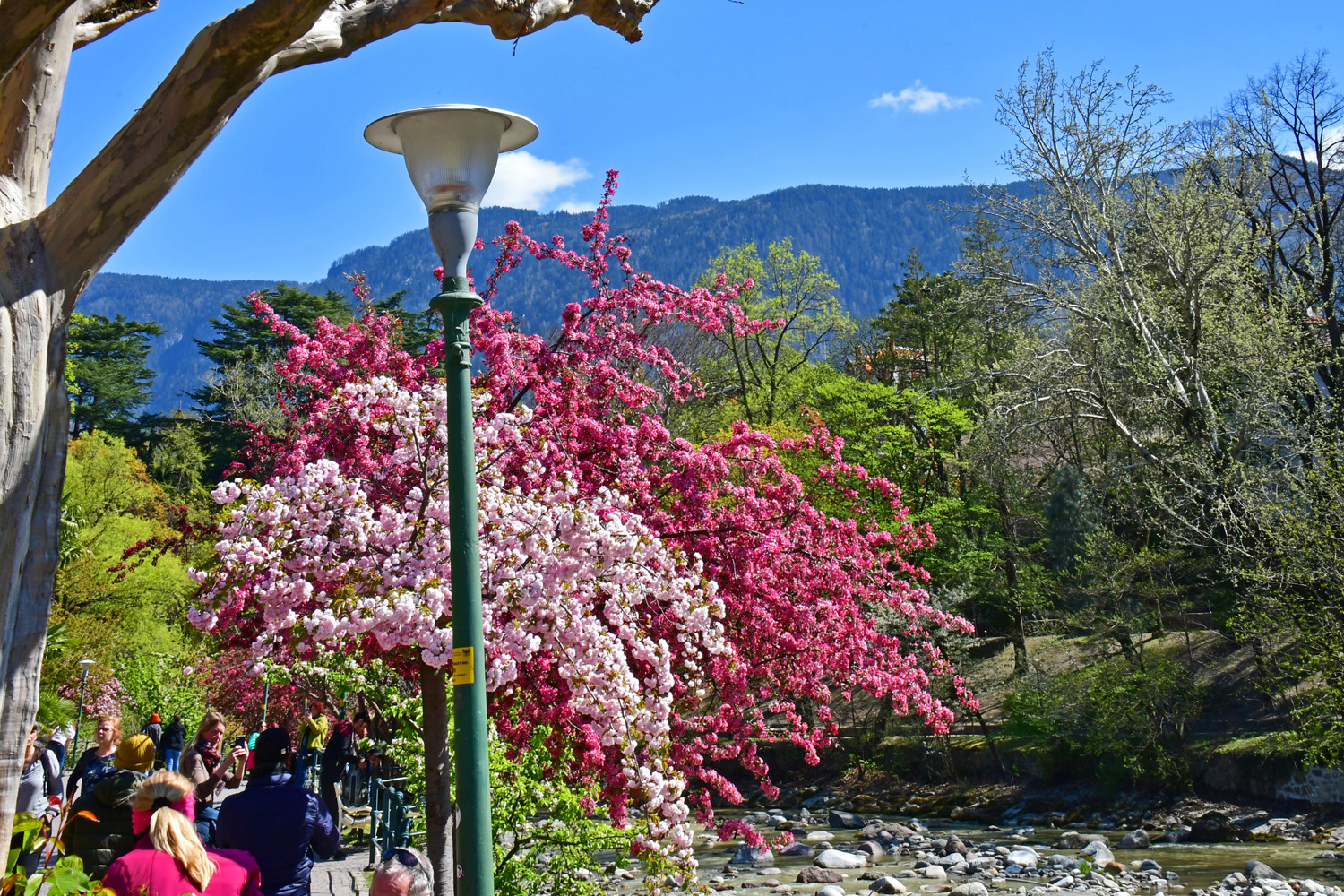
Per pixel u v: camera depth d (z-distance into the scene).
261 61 3.41
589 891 7.14
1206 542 23.81
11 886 3.41
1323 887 15.30
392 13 3.82
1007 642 34.59
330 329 9.04
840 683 9.62
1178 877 16.92
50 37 3.61
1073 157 28.16
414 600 5.61
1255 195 28.72
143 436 54.47
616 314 9.44
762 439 9.48
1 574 3.36
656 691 6.65
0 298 3.36
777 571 9.02
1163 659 25.03
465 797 4.12
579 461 8.59
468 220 4.63
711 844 20.97
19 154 3.58
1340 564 19.06
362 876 10.26
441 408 6.38
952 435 34.72
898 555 9.84
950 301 36.91
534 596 5.90
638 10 4.62
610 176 9.70
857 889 16.25
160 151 3.47
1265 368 23.77
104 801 5.64
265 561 5.75
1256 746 22.66
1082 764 26.09
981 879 16.92
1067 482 32.00
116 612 25.88
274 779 5.33
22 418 3.39
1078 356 28.38
